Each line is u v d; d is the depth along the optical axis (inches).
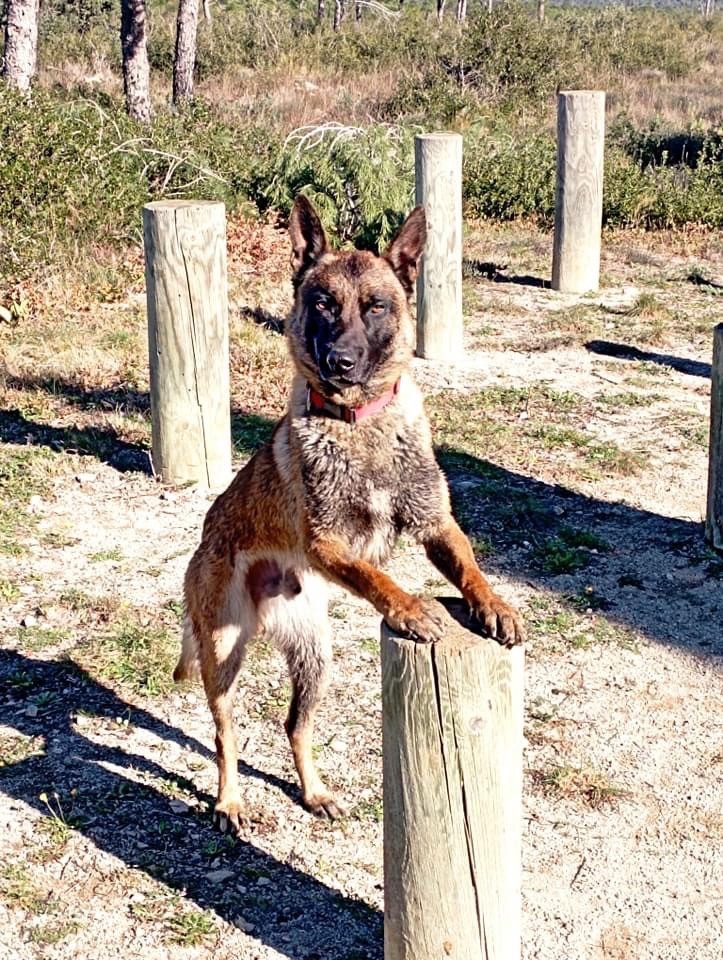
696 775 65.8
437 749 43.5
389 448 55.4
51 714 70.2
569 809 62.8
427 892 45.2
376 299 57.3
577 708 72.2
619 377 136.8
